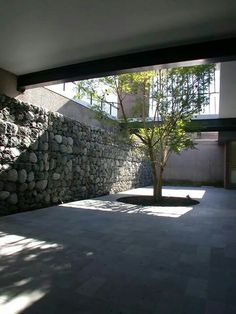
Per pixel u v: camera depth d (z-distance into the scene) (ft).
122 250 12.27
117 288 8.59
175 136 29.37
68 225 16.79
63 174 25.40
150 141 30.01
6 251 11.77
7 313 7.07
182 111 29.14
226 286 8.88
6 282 8.86
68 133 26.17
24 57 18.45
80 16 13.79
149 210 23.27
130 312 7.26
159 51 17.17
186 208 24.94
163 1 12.55
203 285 8.93
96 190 31.94
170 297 8.11
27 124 21.13
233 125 40.70
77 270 9.93
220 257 11.55
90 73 19.06
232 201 30.63
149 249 12.48
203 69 26.99
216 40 15.92
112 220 18.65
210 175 56.08
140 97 30.01
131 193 37.27
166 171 57.82
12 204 19.75
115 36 15.67
